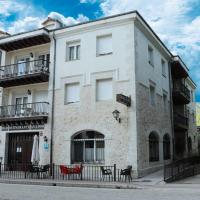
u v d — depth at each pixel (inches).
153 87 829.2
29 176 687.7
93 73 740.7
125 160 663.1
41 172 695.7
